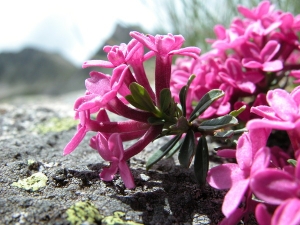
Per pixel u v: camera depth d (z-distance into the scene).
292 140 0.05
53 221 0.05
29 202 0.06
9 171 0.07
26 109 0.13
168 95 0.06
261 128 0.05
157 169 0.07
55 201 0.06
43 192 0.06
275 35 0.09
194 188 0.07
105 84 0.06
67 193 0.06
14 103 0.17
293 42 0.08
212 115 0.08
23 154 0.08
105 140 0.06
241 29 0.09
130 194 0.06
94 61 0.06
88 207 0.06
